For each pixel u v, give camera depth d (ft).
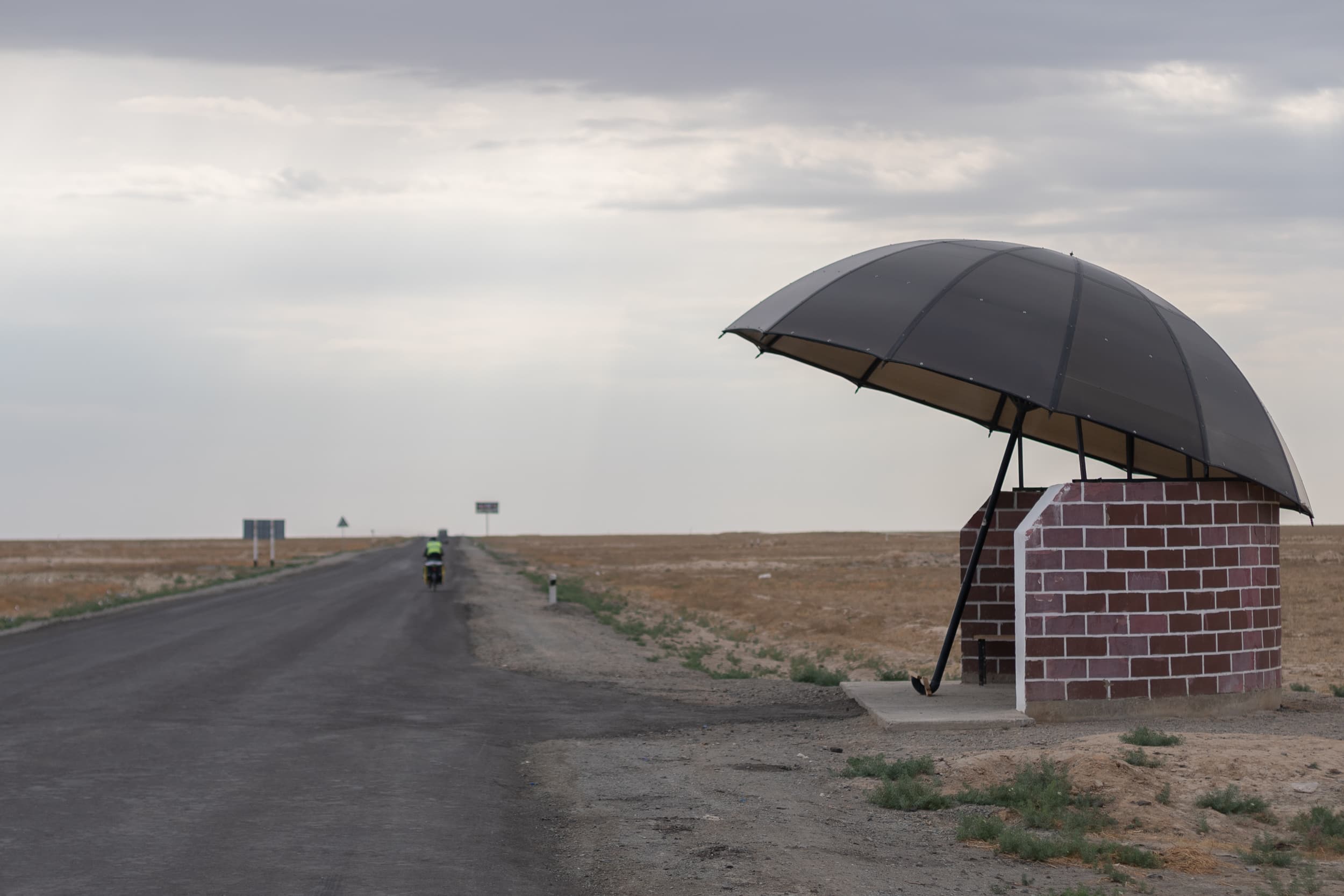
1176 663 45.37
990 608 56.39
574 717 49.44
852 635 101.04
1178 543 45.39
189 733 43.27
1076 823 29.12
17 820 29.01
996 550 56.39
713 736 44.60
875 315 46.09
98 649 75.92
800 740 43.60
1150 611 45.03
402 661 70.79
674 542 639.35
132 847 26.43
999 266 49.08
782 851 26.55
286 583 176.24
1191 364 47.93
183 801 31.40
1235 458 46.11
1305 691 56.70
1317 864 26.43
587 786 34.30
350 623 99.71
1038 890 24.06
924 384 61.05
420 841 27.20
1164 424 45.09
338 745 41.04
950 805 31.94
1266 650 47.60
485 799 32.24
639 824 29.17
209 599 135.44
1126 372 45.75
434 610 117.19
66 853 25.81
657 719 49.11
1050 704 44.65
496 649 79.41
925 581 198.08
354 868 24.75
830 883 24.00
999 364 44.37
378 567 241.76
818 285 48.80
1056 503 44.73
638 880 23.90
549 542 653.71
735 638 97.96
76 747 39.99
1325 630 101.04
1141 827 29.40
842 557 330.54
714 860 25.64
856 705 52.65
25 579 199.72
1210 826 29.35
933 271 48.42
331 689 56.85
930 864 26.05
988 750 39.22
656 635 96.32
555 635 91.40
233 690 56.08
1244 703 46.55
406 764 37.45
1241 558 46.78
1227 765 33.58
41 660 69.51
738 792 33.71
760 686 61.36
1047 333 45.88
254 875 24.09
